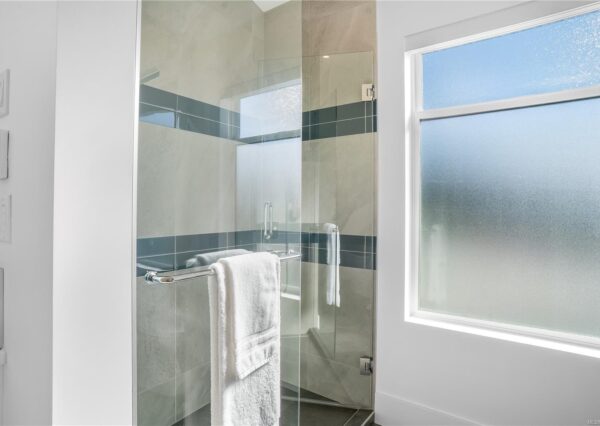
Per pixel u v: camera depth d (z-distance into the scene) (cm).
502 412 148
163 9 105
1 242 104
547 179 151
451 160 174
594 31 142
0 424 104
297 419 150
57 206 82
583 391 132
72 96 84
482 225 166
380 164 182
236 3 127
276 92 142
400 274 176
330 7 198
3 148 100
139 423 98
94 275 89
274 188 141
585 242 143
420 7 170
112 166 92
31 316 89
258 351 123
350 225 187
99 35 90
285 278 144
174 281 102
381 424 179
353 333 187
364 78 186
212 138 117
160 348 103
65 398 84
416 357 170
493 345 150
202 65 115
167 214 104
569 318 146
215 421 109
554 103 150
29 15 92
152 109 101
